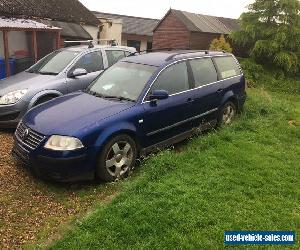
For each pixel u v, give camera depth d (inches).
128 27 1502.2
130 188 193.0
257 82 804.6
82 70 317.4
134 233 154.6
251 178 208.8
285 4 824.9
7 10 635.5
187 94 260.8
